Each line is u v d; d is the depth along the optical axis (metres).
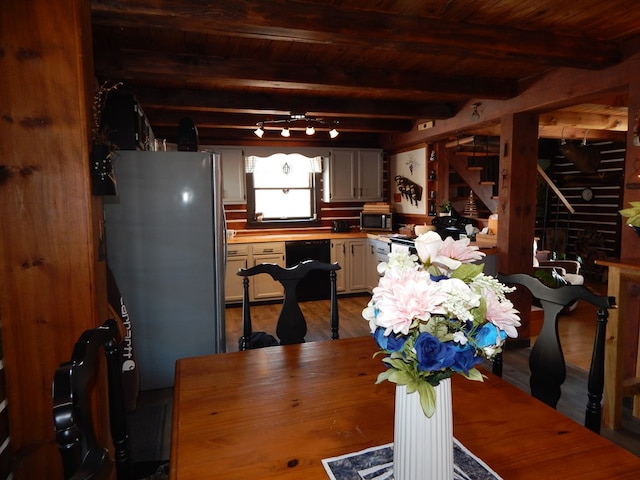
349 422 1.19
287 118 4.70
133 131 2.68
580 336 4.01
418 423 0.86
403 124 5.27
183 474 0.97
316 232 5.98
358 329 4.36
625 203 2.66
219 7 1.94
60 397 0.80
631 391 2.48
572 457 1.02
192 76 2.88
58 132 1.67
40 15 1.62
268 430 1.15
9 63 1.62
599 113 4.39
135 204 2.64
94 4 1.82
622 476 0.95
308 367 1.59
